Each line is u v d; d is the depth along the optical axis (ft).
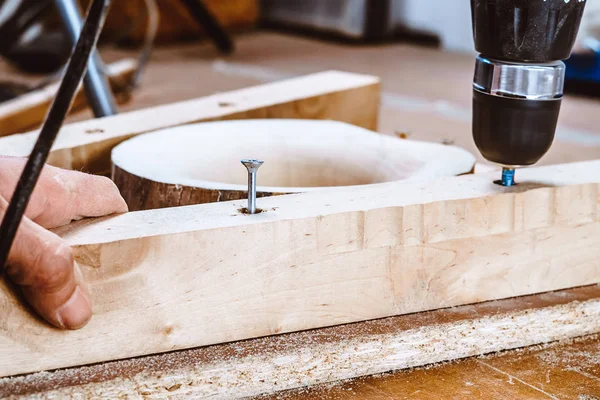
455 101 12.71
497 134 2.89
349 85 5.25
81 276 2.51
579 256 3.32
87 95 5.44
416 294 3.07
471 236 3.09
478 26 2.83
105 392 2.55
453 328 3.01
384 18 19.02
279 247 2.79
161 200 3.39
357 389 2.82
